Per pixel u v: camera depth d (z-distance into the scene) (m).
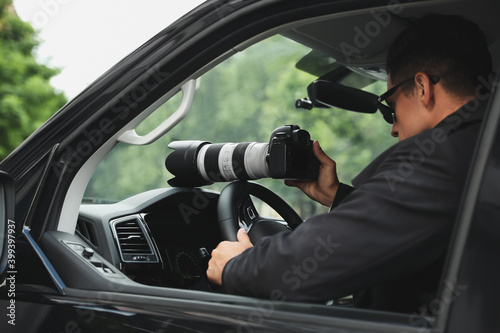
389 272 1.04
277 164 1.43
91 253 1.25
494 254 0.85
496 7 1.54
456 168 1.02
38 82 12.36
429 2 1.06
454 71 1.15
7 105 11.88
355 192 1.09
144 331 1.06
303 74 2.01
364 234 1.03
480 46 1.17
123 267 1.56
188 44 1.19
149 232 1.67
